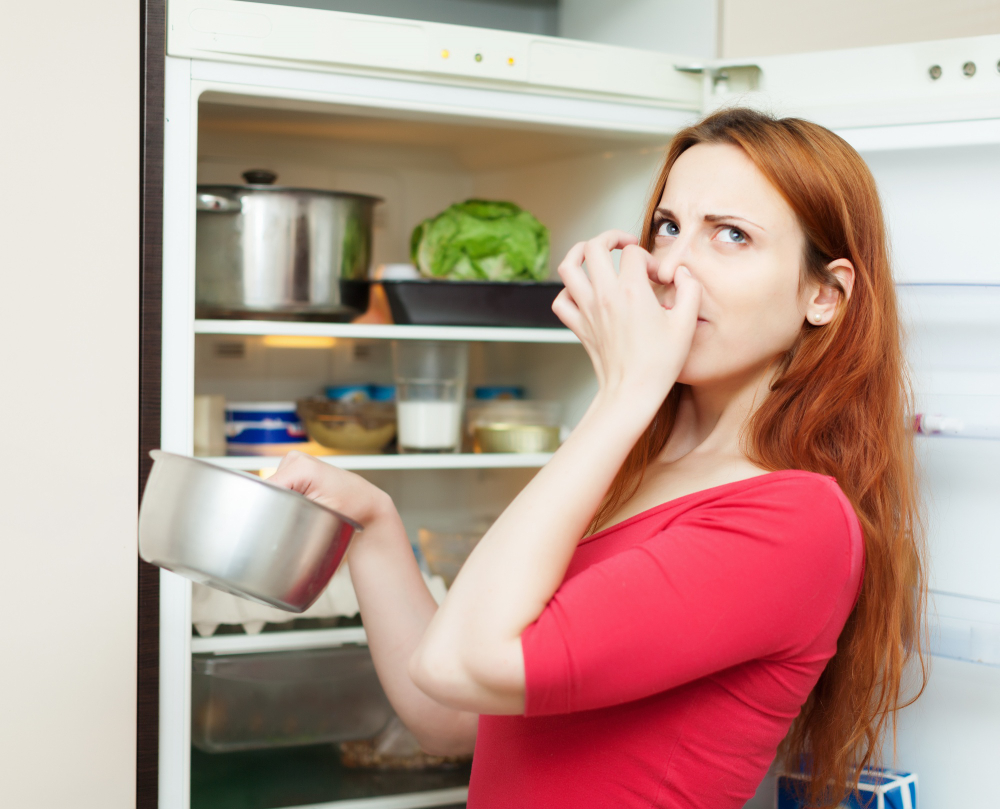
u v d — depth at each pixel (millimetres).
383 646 995
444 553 1545
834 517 713
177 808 1108
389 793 1349
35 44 1023
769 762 773
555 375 1687
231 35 1097
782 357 849
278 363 1690
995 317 1186
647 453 952
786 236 781
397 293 1332
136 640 1074
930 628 1108
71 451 1046
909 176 1243
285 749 1512
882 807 1109
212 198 1237
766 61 1266
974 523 1223
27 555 1037
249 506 740
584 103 1275
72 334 1043
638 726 728
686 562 661
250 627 1294
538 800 750
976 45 1137
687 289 737
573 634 633
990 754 1209
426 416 1431
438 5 1571
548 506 676
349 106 1187
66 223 1039
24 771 1045
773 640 685
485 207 1477
